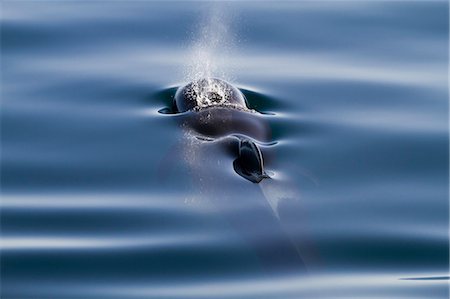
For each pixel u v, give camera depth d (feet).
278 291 235.20
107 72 373.40
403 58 395.55
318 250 254.27
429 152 312.29
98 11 442.50
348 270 247.70
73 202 281.95
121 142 312.71
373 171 297.74
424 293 238.07
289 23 431.43
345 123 329.52
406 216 274.16
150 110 335.26
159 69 377.09
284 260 244.83
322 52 400.47
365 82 369.09
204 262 249.14
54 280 246.27
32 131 324.19
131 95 350.23
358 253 255.29
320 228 263.70
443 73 380.37
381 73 379.35
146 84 360.28
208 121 309.63
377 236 263.08
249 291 236.43
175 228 264.31
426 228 268.82
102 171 297.12
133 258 253.24
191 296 236.43
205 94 328.08
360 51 402.11
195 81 339.16
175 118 320.91
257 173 275.18
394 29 424.87
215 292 237.45
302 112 337.11
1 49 395.96
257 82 364.58
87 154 307.17
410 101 353.10
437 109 346.54
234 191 269.85
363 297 234.38
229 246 253.85
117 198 281.95
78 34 414.00
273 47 405.39
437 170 301.02
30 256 256.11
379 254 255.70
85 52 395.34
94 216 273.75
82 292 241.14
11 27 417.69
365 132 323.37
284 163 293.84
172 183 283.79
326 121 330.34
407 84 368.89
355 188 286.46
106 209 276.82
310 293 234.17
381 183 291.17
